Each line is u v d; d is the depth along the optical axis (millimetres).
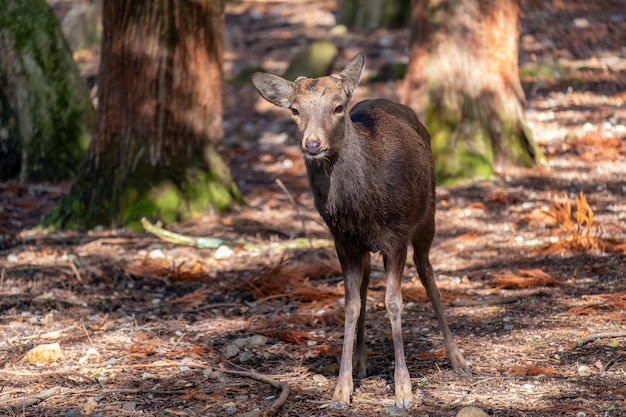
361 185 7422
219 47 14328
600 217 13133
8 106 17578
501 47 15977
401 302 7676
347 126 7406
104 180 14039
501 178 15555
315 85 7355
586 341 8641
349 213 7496
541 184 15141
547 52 24094
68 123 17734
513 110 16141
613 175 15398
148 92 13852
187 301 10758
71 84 17906
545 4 28766
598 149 16828
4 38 17516
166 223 13812
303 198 15531
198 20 13891
